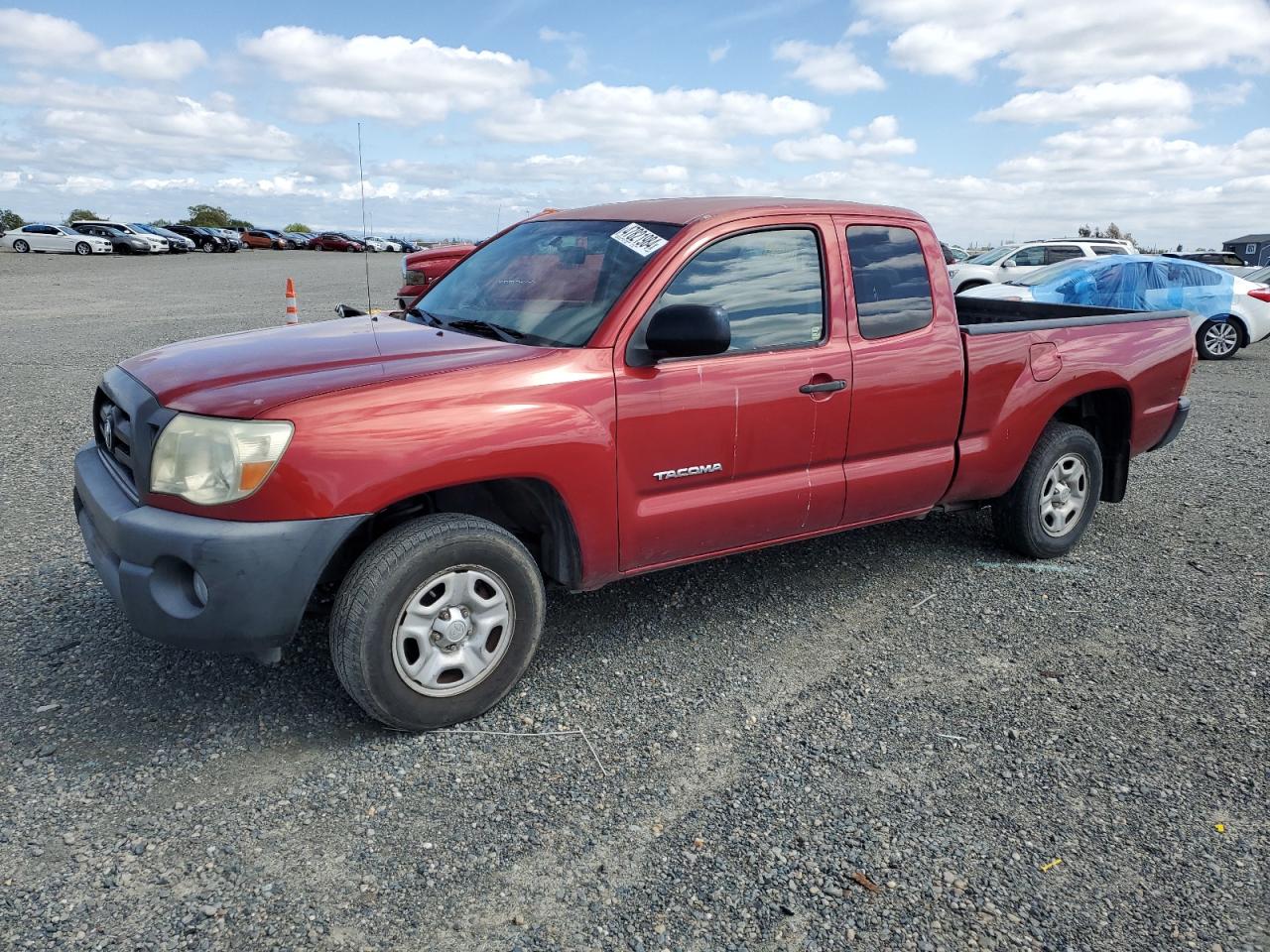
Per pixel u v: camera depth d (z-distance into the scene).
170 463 2.82
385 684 2.97
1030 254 19.94
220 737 3.10
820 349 3.79
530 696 3.44
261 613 2.80
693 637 3.97
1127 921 2.38
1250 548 5.15
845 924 2.35
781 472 3.80
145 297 20.16
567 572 3.41
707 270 3.56
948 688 3.57
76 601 4.08
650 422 3.37
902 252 4.12
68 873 2.44
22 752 2.97
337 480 2.79
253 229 58.44
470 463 2.98
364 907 2.36
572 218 4.17
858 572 4.73
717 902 2.41
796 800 2.85
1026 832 2.72
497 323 3.67
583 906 2.39
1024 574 4.73
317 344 3.42
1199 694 3.54
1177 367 5.09
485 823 2.71
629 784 2.91
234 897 2.38
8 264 32.75
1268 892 2.50
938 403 4.16
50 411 8.06
